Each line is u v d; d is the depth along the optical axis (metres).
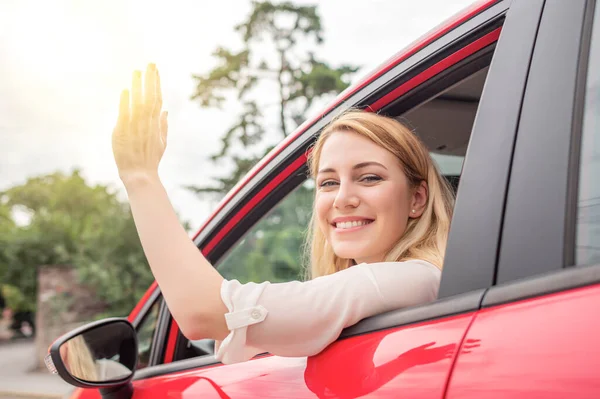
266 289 1.13
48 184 54.94
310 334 1.10
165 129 1.29
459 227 1.00
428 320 0.99
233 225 1.69
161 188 1.23
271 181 1.61
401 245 1.37
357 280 1.13
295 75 18.33
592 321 0.76
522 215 0.91
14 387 14.20
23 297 25.64
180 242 1.18
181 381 1.47
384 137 1.33
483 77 1.59
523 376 0.79
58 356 1.44
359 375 1.01
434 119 1.89
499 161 0.98
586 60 0.93
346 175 1.34
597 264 0.80
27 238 25.02
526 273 0.89
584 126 0.90
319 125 1.50
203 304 1.13
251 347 1.22
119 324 1.58
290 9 18.47
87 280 16.61
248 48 18.58
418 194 1.40
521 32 1.04
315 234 1.62
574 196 0.87
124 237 17.19
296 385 1.13
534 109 0.96
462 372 0.86
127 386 1.62
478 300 0.92
